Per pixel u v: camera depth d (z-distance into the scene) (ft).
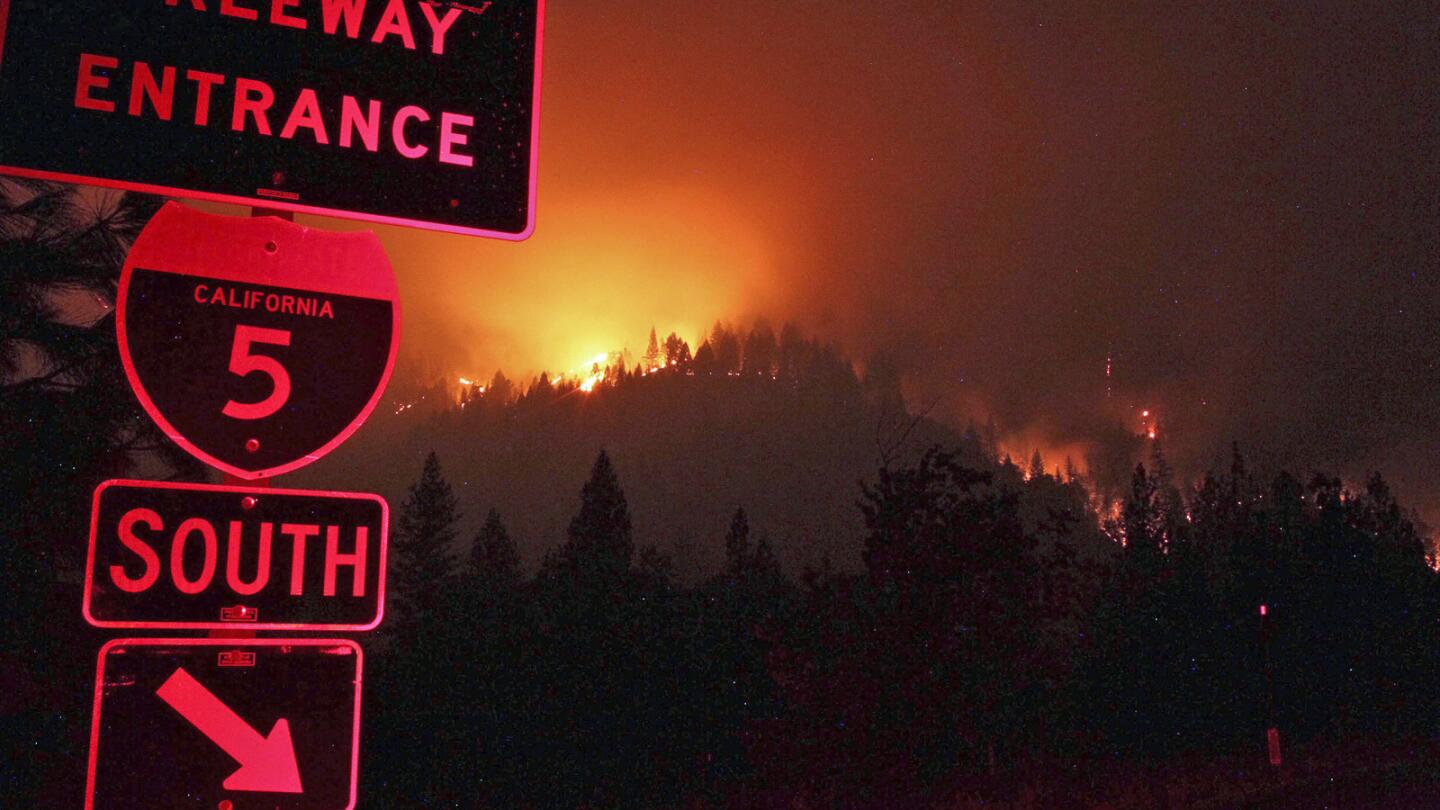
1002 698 48.78
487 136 10.61
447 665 113.39
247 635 8.78
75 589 28.84
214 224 9.44
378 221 10.16
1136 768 67.46
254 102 9.98
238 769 8.54
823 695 44.09
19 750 27.76
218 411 9.21
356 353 9.58
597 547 127.24
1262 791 58.85
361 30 10.39
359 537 9.13
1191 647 92.68
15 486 27.86
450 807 92.48
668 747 103.96
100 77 9.61
